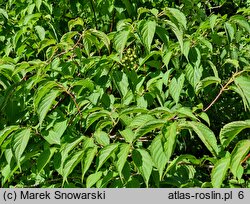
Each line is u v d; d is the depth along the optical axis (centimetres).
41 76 247
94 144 212
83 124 247
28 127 221
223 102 359
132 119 225
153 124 189
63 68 271
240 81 224
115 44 247
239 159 178
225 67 312
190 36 272
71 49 276
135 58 291
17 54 321
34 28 321
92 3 339
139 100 261
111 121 224
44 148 228
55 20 365
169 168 213
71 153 219
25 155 229
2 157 242
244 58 319
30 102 275
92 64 269
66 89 233
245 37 379
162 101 264
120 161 192
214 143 184
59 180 259
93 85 241
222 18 284
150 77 296
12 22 362
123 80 259
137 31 245
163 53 261
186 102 300
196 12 366
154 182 234
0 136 217
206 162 281
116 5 327
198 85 243
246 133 343
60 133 229
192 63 255
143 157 199
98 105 255
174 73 293
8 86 267
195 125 189
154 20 248
